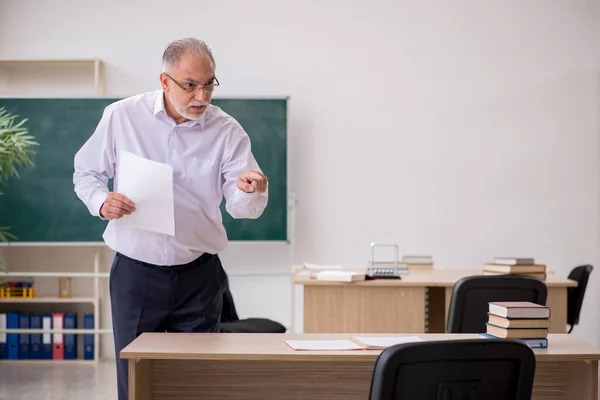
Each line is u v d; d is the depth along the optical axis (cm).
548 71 608
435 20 609
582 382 260
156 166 260
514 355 200
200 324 292
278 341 261
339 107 610
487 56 609
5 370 570
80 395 495
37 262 615
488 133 609
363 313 439
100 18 610
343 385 279
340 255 613
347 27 610
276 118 589
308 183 611
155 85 611
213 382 279
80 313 620
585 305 612
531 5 607
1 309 615
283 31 610
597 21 606
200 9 609
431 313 497
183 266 289
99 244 584
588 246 610
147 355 239
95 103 585
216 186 294
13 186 584
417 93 610
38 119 585
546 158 609
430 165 610
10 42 610
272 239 592
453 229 611
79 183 285
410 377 196
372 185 611
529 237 611
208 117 292
